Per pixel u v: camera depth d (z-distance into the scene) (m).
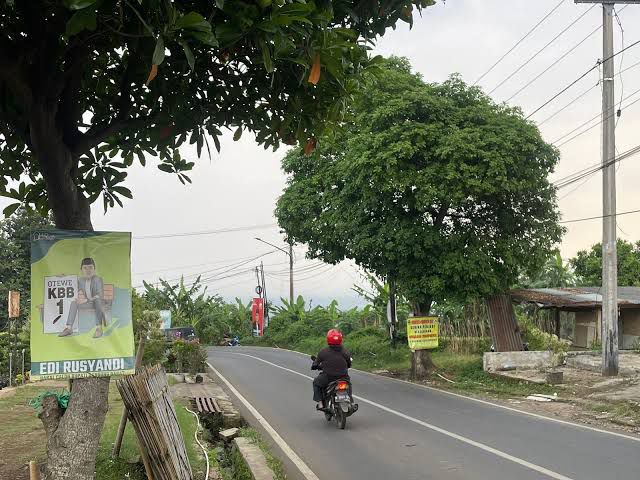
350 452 8.52
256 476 6.90
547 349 18.58
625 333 25.02
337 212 18.11
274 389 15.95
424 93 16.27
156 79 5.27
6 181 6.28
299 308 43.47
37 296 4.66
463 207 17.22
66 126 5.05
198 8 4.24
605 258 15.64
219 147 5.80
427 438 9.32
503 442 8.88
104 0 3.80
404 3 5.08
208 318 43.72
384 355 25.14
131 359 4.78
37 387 13.88
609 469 7.26
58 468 4.59
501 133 16.14
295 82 5.14
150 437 4.99
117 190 6.32
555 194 17.23
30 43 4.62
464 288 16.78
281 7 3.92
